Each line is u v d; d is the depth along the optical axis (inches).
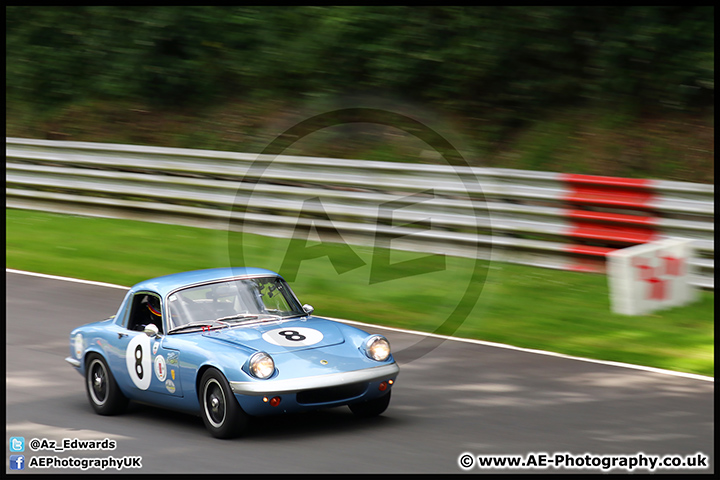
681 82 1581.0
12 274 1111.0
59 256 1203.2
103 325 668.7
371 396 574.9
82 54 2060.8
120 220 1408.7
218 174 1338.6
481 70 1736.0
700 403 639.1
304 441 556.7
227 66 1955.0
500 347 808.3
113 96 2036.2
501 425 590.2
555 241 1134.4
